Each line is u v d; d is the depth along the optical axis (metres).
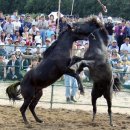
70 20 27.17
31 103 15.37
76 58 14.66
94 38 15.02
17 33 26.59
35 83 14.80
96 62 14.72
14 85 15.25
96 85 15.11
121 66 21.44
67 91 19.22
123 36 27.05
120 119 16.53
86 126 15.01
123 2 36.28
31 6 40.66
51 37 25.00
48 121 15.68
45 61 14.76
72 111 17.72
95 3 36.38
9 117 16.05
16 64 21.28
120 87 16.02
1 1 41.91
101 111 18.17
